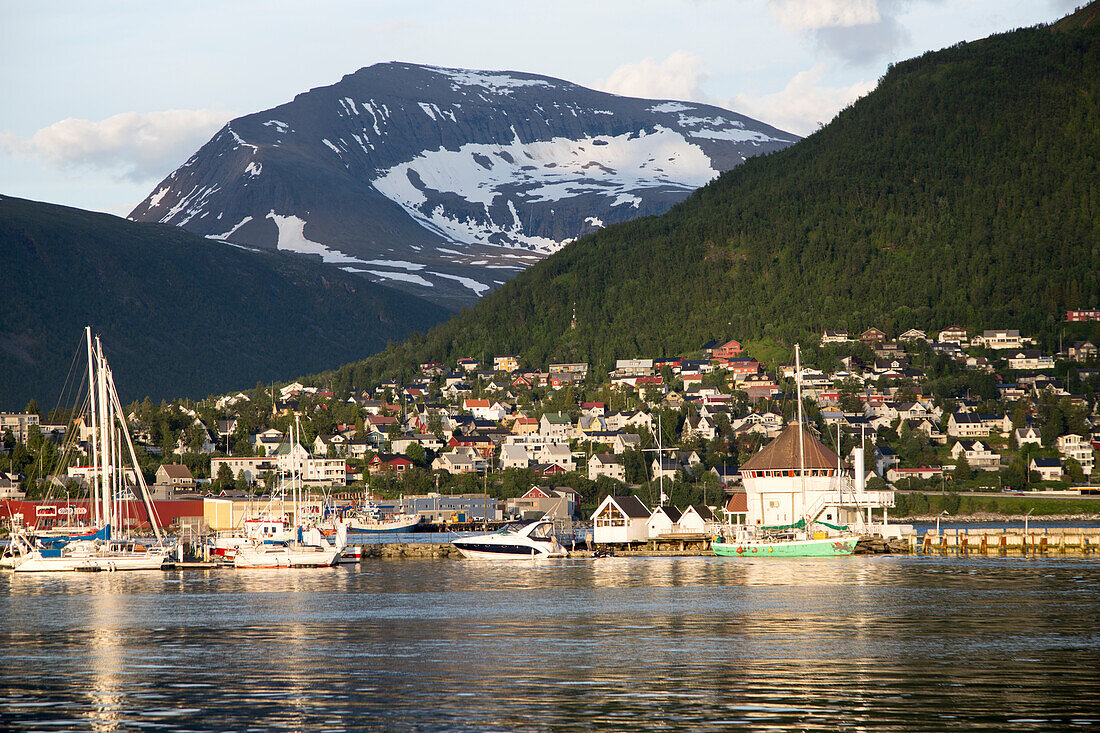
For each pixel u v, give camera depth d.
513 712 101.94
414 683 114.75
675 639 139.88
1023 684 111.25
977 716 99.00
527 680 115.56
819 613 162.38
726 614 162.38
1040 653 128.12
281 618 165.50
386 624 157.12
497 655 130.25
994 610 164.12
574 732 95.38
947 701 104.44
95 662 128.88
